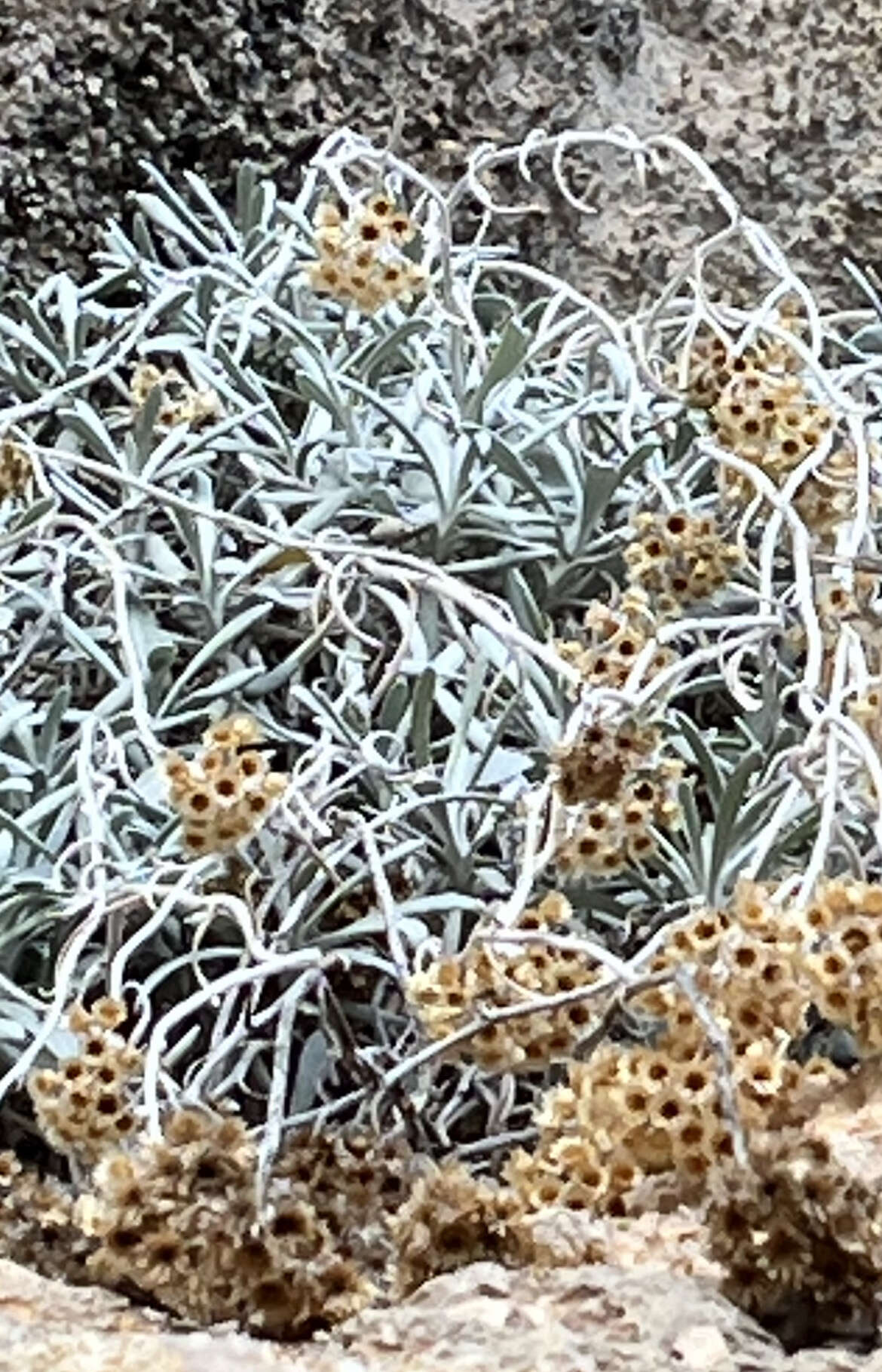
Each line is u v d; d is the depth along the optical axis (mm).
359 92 524
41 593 364
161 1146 204
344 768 349
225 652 373
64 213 503
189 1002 246
